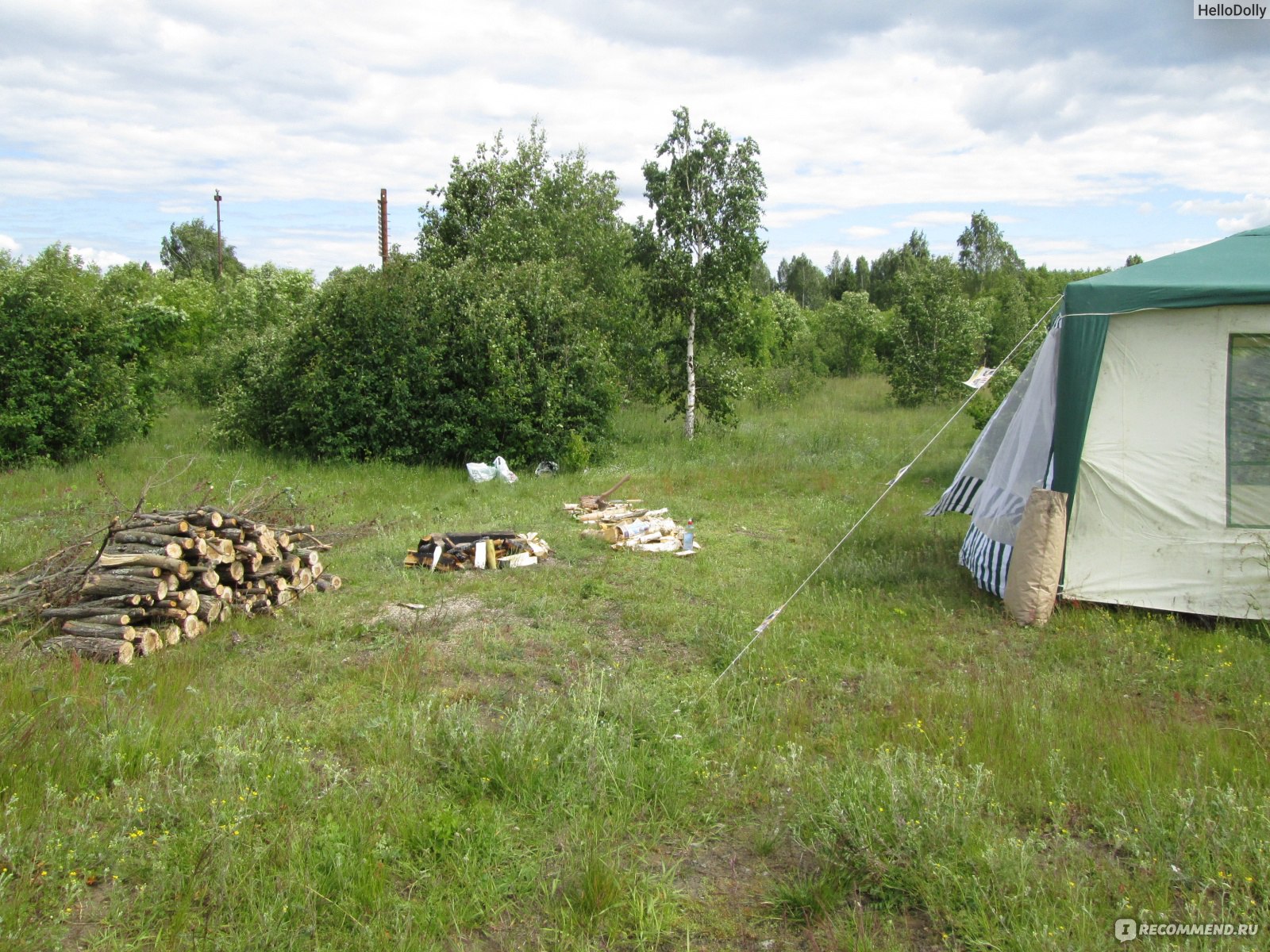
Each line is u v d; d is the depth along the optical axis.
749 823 4.33
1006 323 27.47
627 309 21.28
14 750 4.62
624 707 5.41
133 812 4.13
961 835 3.92
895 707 5.64
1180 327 7.30
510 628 7.15
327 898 3.62
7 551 8.77
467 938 3.51
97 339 15.55
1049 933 3.35
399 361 15.20
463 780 4.60
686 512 11.56
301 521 10.55
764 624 6.81
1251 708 5.53
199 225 65.31
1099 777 4.59
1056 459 7.64
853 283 66.88
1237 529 7.21
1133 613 7.41
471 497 12.55
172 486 12.78
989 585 7.91
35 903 3.53
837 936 3.47
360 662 6.37
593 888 3.67
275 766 4.62
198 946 3.34
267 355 16.30
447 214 20.22
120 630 6.33
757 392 24.67
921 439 17.94
